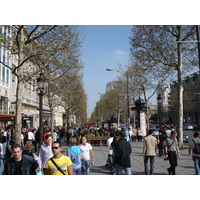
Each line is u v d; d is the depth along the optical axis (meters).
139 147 21.30
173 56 20.19
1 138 9.01
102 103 68.31
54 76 23.50
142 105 27.84
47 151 6.86
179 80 19.38
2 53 30.75
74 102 38.25
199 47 13.49
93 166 11.65
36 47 12.40
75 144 6.98
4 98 31.75
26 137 16.55
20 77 12.10
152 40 19.95
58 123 69.44
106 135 25.36
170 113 86.69
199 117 76.00
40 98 11.34
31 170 5.39
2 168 8.70
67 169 5.22
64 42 13.25
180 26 19.06
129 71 31.69
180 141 18.77
